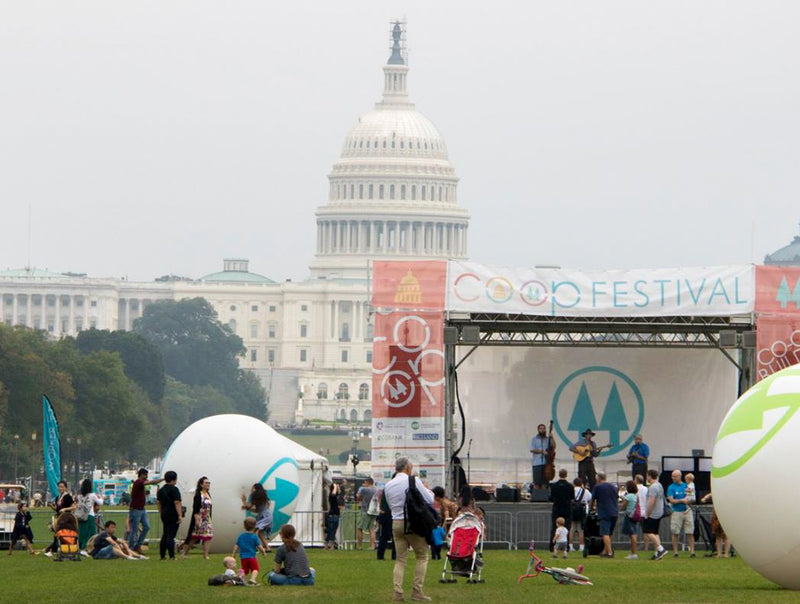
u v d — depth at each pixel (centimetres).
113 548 9844
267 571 8612
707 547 10594
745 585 7912
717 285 11738
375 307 11575
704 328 12319
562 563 9606
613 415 12900
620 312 11775
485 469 12975
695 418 12862
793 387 7188
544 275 11775
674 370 12888
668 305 11738
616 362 12912
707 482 11525
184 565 9306
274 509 10581
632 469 11775
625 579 8369
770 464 7100
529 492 12019
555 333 12988
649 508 9900
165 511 9788
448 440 11856
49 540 12594
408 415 11519
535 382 12962
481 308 11656
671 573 8756
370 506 11431
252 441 10581
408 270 11612
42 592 7675
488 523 11200
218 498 10438
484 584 8056
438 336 11562
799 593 7312
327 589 7806
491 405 12988
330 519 11475
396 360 11544
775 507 7100
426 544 7231
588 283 11806
